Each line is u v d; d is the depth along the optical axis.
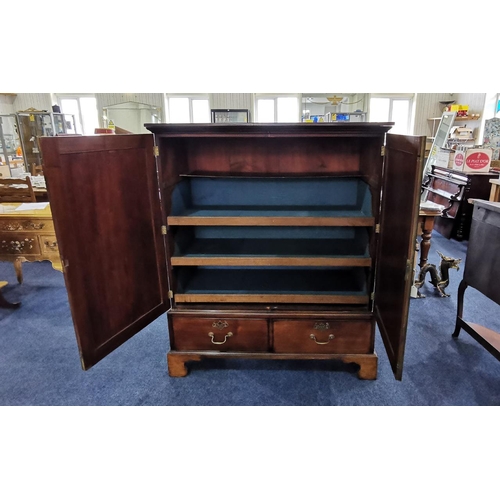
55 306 2.85
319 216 1.81
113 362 2.15
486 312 2.65
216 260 1.88
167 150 1.81
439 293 2.94
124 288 1.70
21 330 2.51
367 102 8.56
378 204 1.73
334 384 1.94
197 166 2.13
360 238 2.03
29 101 8.59
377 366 1.99
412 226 1.31
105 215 1.57
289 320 1.89
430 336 2.36
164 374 2.04
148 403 1.83
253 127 1.63
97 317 1.59
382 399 1.83
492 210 1.96
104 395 1.89
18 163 5.63
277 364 2.11
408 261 1.35
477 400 1.81
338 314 1.87
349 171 2.09
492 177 4.18
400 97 8.73
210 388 1.93
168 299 1.97
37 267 3.70
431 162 4.98
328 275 2.19
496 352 1.96
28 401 1.85
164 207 1.82
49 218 2.50
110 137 1.54
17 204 2.82
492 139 4.98
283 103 8.65
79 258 1.48
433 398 1.83
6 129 6.50
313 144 2.06
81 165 1.44
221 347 1.97
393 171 1.56
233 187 2.18
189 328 1.95
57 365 2.13
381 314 1.75
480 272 2.09
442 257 2.90
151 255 1.83
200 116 8.69
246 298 1.92
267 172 2.12
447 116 4.62
